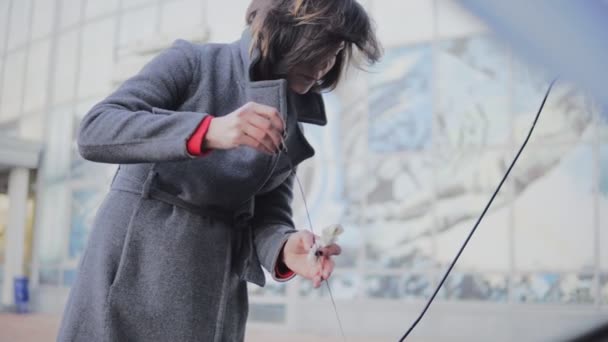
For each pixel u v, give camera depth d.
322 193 8.41
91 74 11.23
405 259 7.88
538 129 7.30
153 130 0.97
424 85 8.01
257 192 1.24
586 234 7.01
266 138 0.95
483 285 7.43
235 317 1.28
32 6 12.33
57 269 11.14
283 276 1.25
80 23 11.47
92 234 1.16
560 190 7.16
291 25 1.11
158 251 1.12
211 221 1.19
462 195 7.70
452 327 7.44
